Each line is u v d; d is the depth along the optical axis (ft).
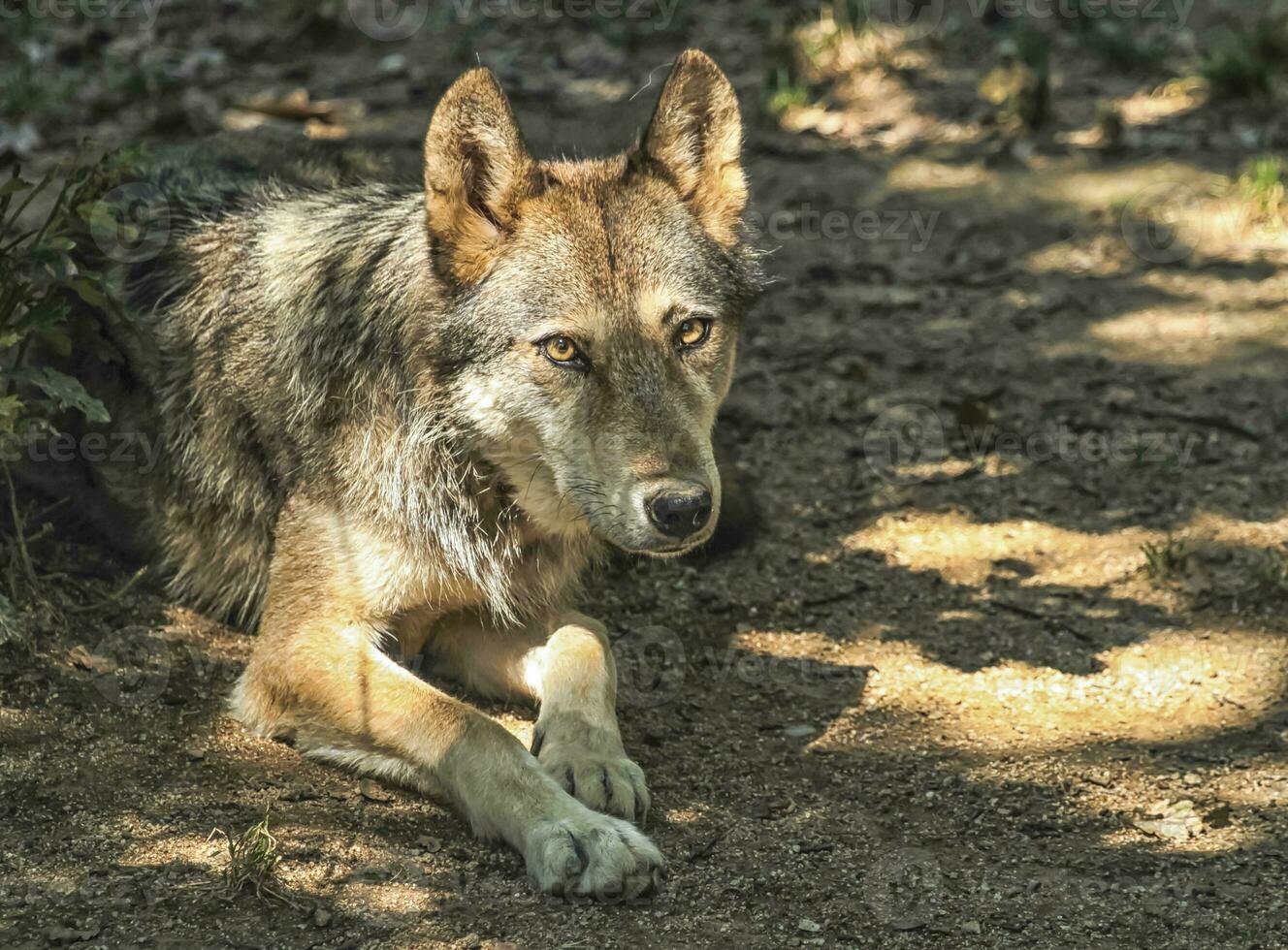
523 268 23.85
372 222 26.99
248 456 27.63
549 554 27.22
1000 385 41.68
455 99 23.39
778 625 30.73
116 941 19.70
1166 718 27.17
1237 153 56.24
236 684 26.58
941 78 64.69
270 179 30.94
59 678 25.81
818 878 22.04
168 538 29.48
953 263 49.16
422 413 24.89
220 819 22.80
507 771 22.71
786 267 48.73
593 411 23.44
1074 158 56.54
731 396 40.57
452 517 25.45
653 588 31.96
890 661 29.35
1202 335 44.34
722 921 20.86
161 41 62.85
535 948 20.01
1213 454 38.04
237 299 28.27
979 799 24.53
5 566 27.66
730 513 33.04
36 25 61.00
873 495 36.22
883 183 54.90
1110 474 37.19
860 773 25.40
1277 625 30.22
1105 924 20.95
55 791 23.00
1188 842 23.15
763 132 59.16
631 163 25.27
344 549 25.57
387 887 21.40
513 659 27.37
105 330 29.37
